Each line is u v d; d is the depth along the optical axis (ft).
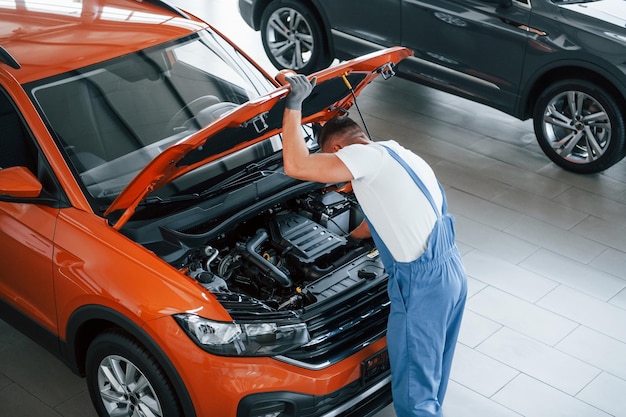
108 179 12.18
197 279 11.13
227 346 10.37
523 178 19.98
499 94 20.83
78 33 13.71
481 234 17.85
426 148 21.13
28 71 12.66
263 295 11.84
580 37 19.12
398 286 10.90
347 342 11.22
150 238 11.34
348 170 10.52
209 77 14.11
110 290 10.85
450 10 20.79
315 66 24.34
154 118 13.17
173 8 15.10
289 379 10.55
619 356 14.61
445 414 13.25
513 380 14.01
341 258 12.27
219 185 12.46
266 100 10.17
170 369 10.61
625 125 19.19
